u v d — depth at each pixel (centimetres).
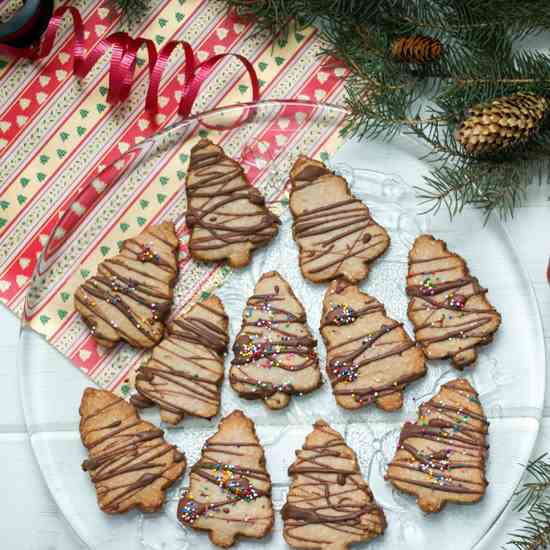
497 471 73
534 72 71
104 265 76
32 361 75
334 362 74
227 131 77
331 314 75
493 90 70
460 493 72
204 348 75
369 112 72
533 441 73
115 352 76
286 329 75
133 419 74
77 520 73
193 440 74
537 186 76
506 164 72
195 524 72
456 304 74
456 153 72
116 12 79
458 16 72
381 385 73
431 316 74
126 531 73
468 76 70
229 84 79
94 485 74
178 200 77
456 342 74
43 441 74
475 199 74
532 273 76
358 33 73
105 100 78
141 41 76
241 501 73
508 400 74
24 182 77
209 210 76
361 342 74
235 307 76
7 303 76
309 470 73
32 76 78
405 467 72
